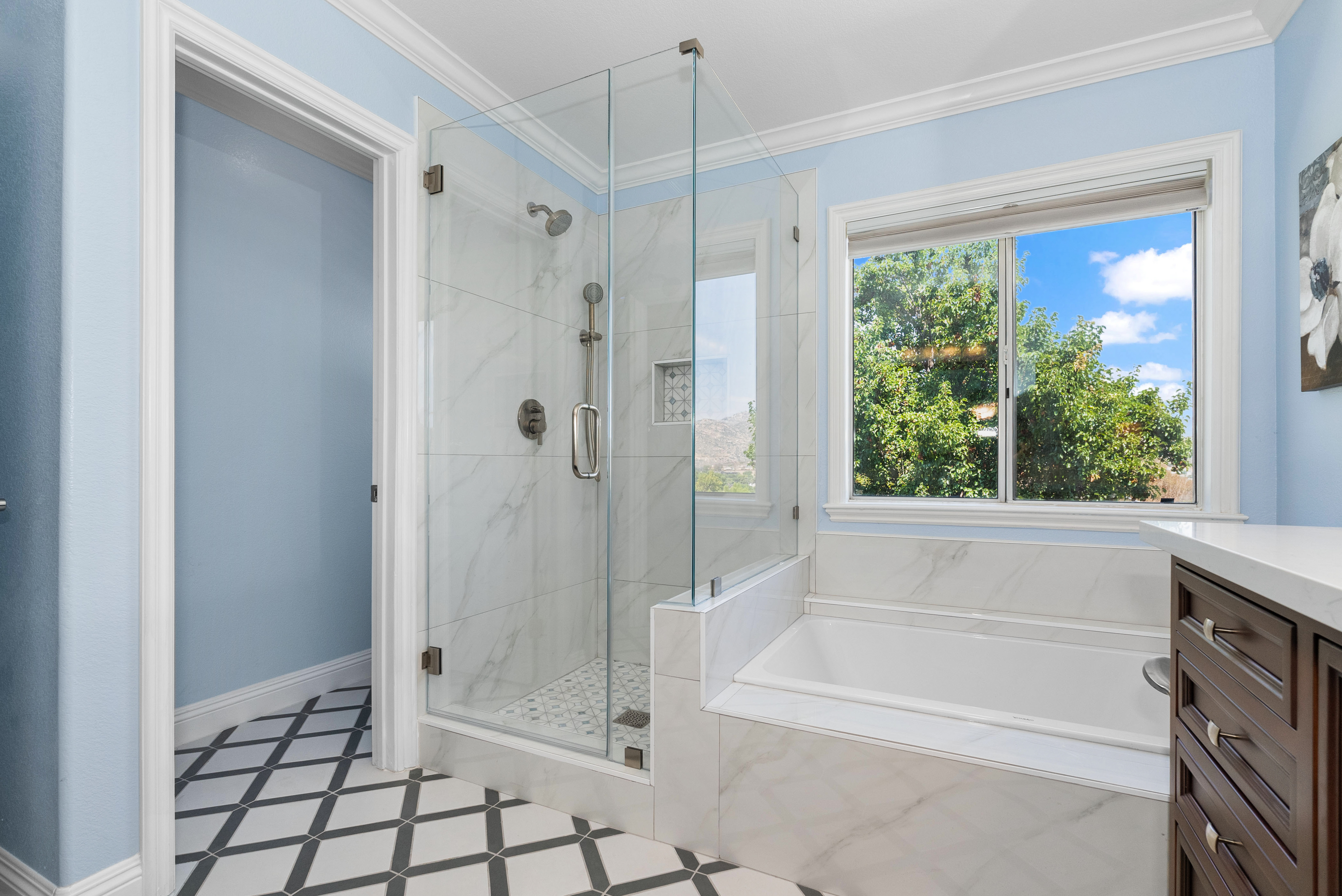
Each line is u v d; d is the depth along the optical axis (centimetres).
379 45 205
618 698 186
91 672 135
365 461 299
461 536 215
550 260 200
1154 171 221
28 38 138
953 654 235
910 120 257
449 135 219
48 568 132
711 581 190
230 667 243
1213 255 213
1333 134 170
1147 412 232
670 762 173
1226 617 98
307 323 271
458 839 173
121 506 140
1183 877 118
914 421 269
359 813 185
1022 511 240
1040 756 142
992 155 245
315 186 274
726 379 201
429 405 221
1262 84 207
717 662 180
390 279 213
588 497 194
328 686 279
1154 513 221
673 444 181
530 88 248
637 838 176
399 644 211
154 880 144
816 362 273
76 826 132
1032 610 238
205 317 233
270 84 172
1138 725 202
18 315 138
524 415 204
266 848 168
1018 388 251
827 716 164
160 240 146
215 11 159
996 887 139
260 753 222
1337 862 69
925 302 267
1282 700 80
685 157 180
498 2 202
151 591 144
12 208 140
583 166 196
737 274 210
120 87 139
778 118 270
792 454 267
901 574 259
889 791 149
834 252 270
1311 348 179
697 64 181
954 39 219
